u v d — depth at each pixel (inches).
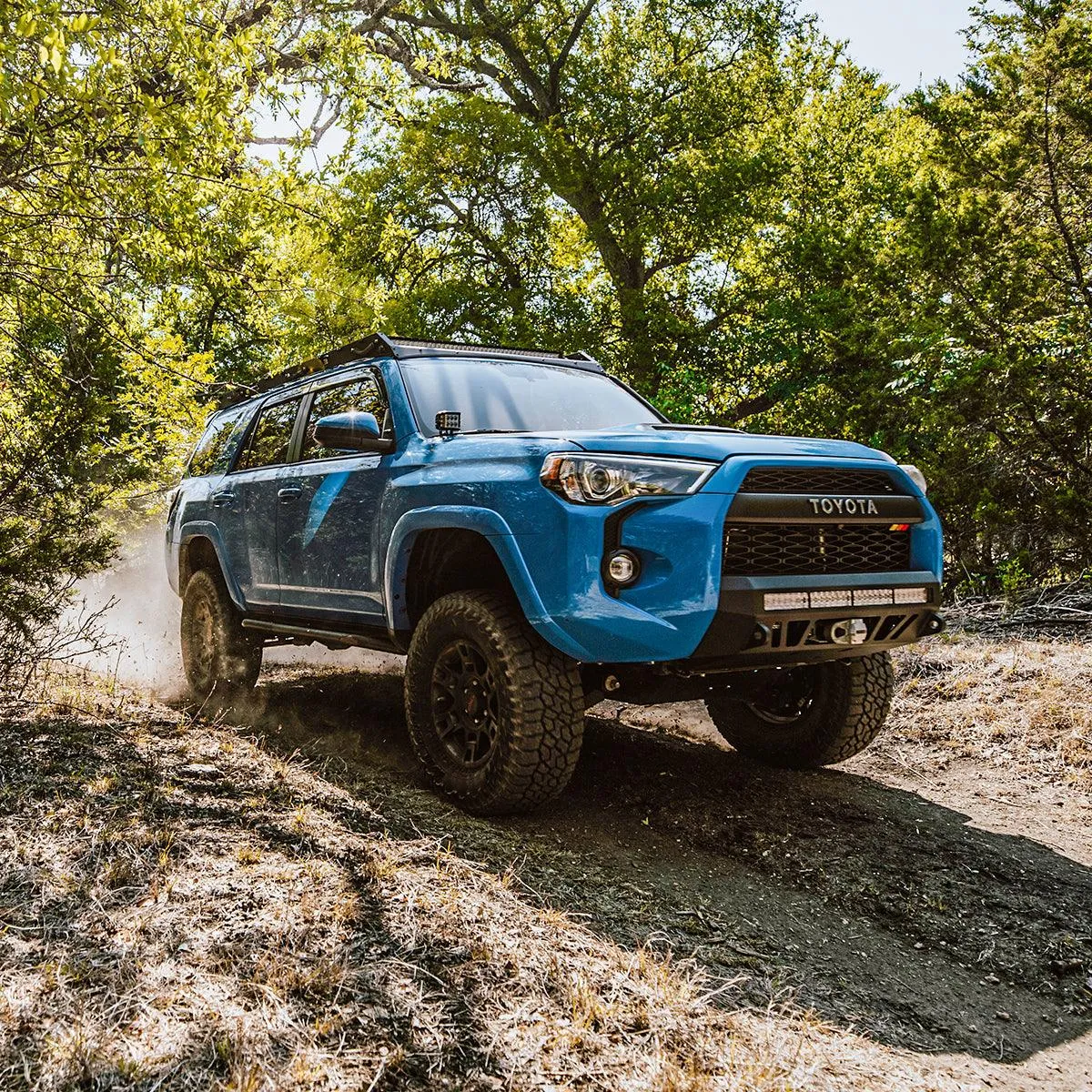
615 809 151.7
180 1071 71.4
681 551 125.4
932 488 426.3
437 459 154.3
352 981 86.5
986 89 489.4
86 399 215.9
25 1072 70.0
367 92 345.1
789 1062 84.0
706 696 156.4
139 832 117.0
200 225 261.1
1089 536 386.9
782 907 122.3
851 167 954.7
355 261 707.4
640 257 823.7
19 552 199.8
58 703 187.5
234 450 233.9
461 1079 74.7
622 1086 75.8
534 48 874.8
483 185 780.6
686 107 860.6
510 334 725.3
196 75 226.8
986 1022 99.2
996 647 267.3
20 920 93.4
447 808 142.2
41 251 250.8
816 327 637.9
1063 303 459.8
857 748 173.3
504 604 142.0
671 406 698.2
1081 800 170.9
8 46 176.4
